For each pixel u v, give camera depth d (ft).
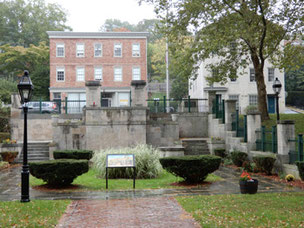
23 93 32.37
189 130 84.69
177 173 42.01
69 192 37.65
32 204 30.07
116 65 137.39
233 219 24.67
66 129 70.54
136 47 138.72
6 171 55.77
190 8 62.34
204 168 41.39
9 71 157.79
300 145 45.11
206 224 23.76
